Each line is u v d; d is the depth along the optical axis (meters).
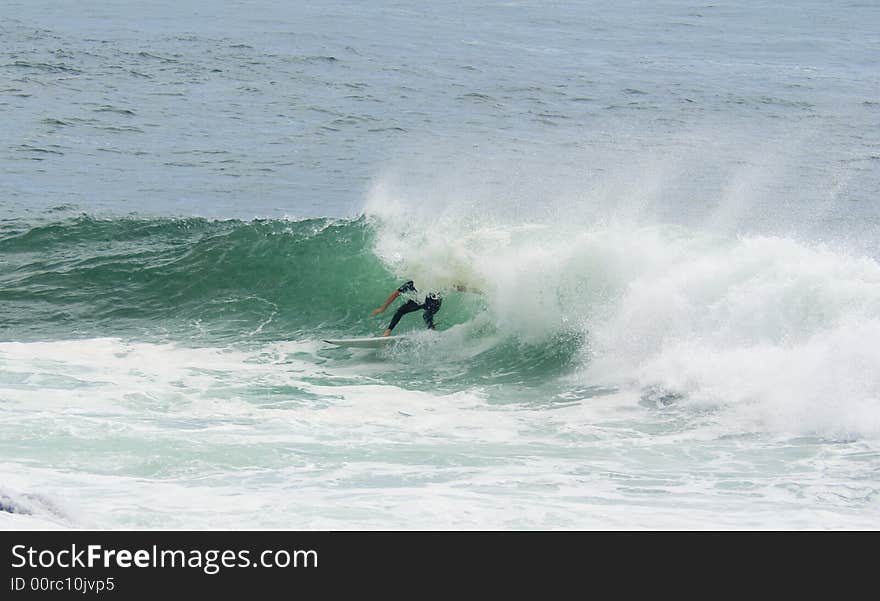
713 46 180.12
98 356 47.31
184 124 108.50
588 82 140.62
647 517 28.83
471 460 34.16
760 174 93.06
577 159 96.56
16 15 178.88
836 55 172.12
